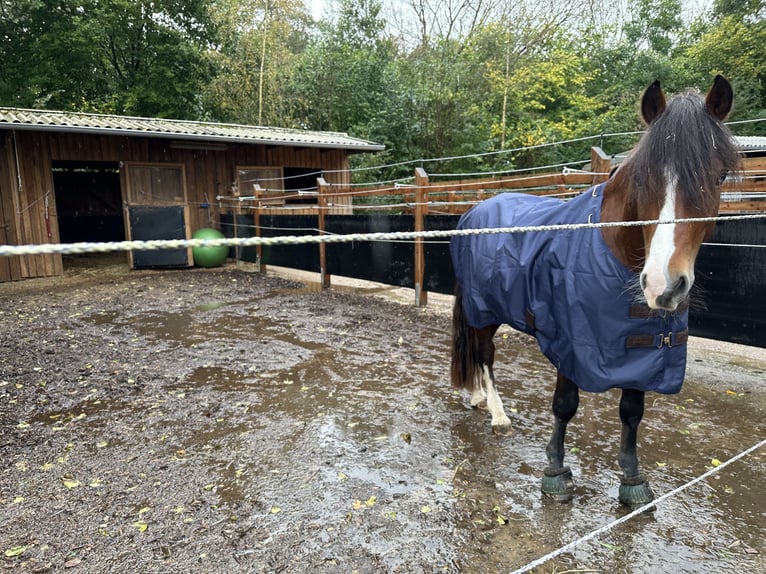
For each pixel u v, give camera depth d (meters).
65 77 17.80
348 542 2.09
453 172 16.66
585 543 2.08
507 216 2.78
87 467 2.76
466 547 2.06
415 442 2.99
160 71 18.16
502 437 3.04
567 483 2.42
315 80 18.23
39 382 4.10
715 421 3.21
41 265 9.84
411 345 5.04
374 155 15.99
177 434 3.15
